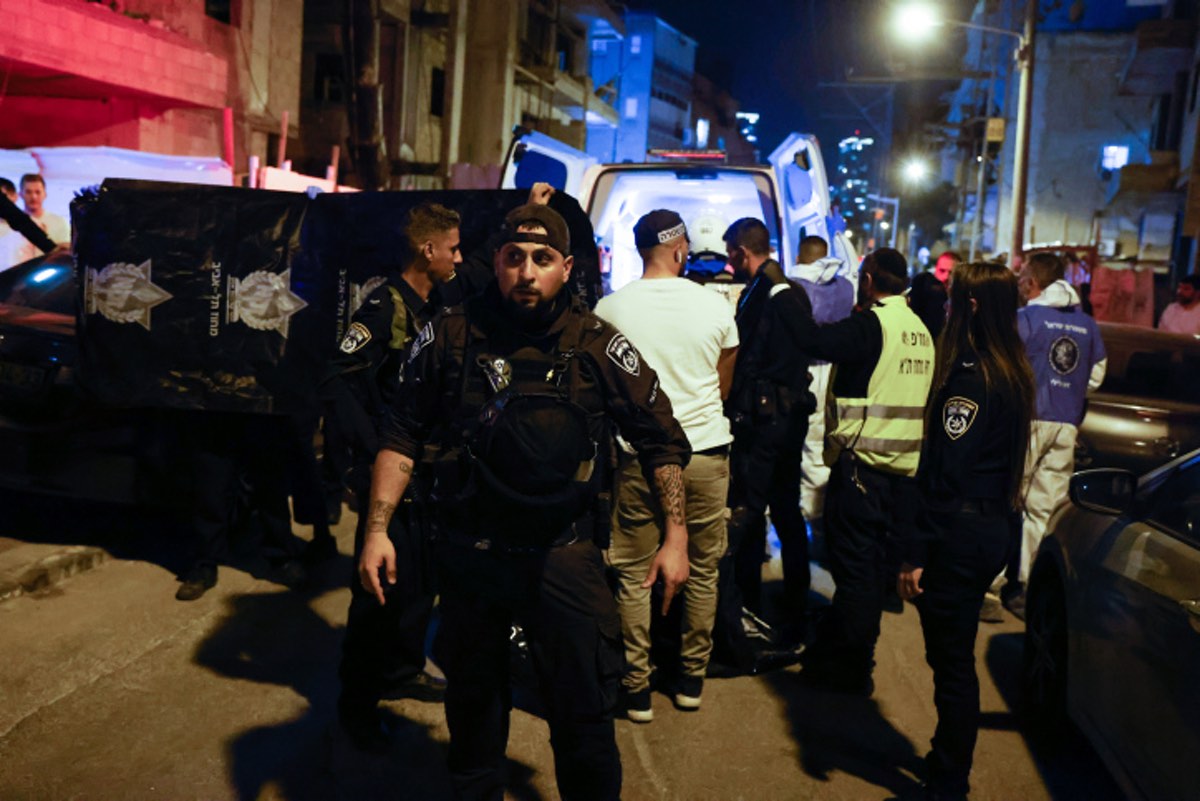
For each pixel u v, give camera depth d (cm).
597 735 284
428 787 358
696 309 415
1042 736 428
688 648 434
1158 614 320
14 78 1634
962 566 352
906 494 438
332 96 2722
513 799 355
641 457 299
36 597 506
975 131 4178
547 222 271
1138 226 3250
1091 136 3450
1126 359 752
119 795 342
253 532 625
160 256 507
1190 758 286
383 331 376
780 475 534
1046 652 428
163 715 399
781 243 771
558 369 275
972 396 346
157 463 536
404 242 384
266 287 506
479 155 3134
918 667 500
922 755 407
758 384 509
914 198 6178
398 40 2797
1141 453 671
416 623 405
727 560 477
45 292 648
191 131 1884
